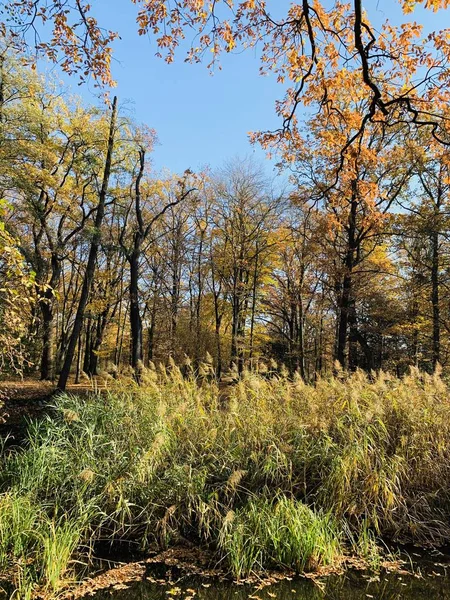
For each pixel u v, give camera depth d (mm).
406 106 6223
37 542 4496
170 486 5438
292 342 22297
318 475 5633
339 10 5988
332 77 6848
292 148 8383
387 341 20516
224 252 22953
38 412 10852
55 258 19172
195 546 4984
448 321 16516
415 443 6043
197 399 7000
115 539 5035
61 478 5422
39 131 15375
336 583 4371
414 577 4492
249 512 5020
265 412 6461
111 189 19172
